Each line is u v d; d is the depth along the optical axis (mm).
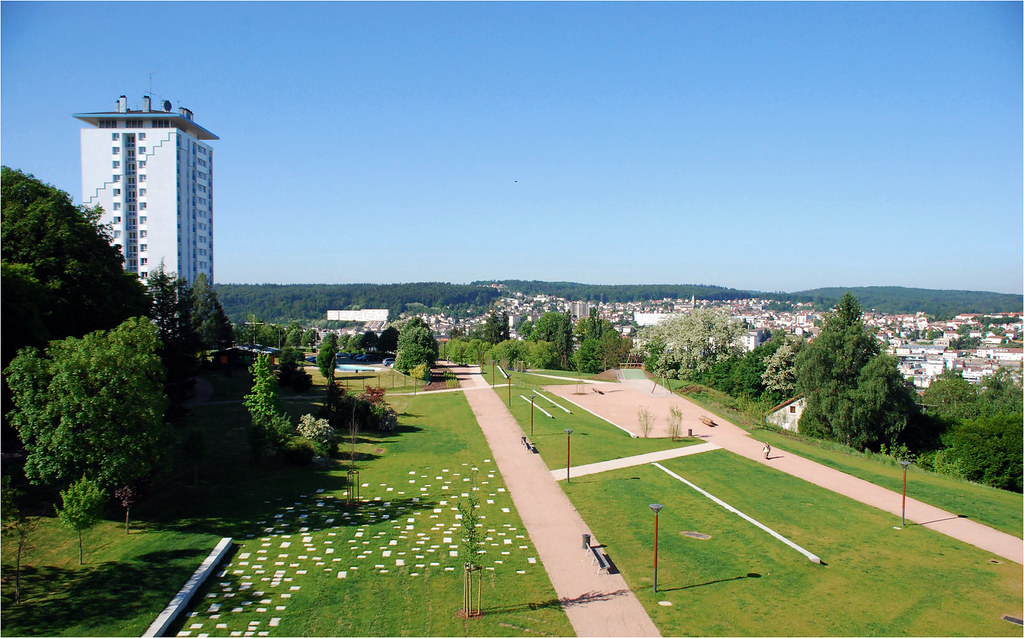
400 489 40969
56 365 29562
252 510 35875
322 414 57938
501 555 30672
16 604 23625
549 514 36688
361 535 32750
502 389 87312
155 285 67625
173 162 120125
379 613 24734
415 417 66500
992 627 24750
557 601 26125
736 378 101562
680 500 39531
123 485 31391
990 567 30469
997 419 60469
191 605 24891
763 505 38938
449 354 135000
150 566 27219
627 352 129500
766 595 27016
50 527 30203
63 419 29062
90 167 120000
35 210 44344
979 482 55969
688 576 28734
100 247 50125
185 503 36000
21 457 36531
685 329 97688
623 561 30234
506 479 43562
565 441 55031
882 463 52781
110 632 22047
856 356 67812
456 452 51000
